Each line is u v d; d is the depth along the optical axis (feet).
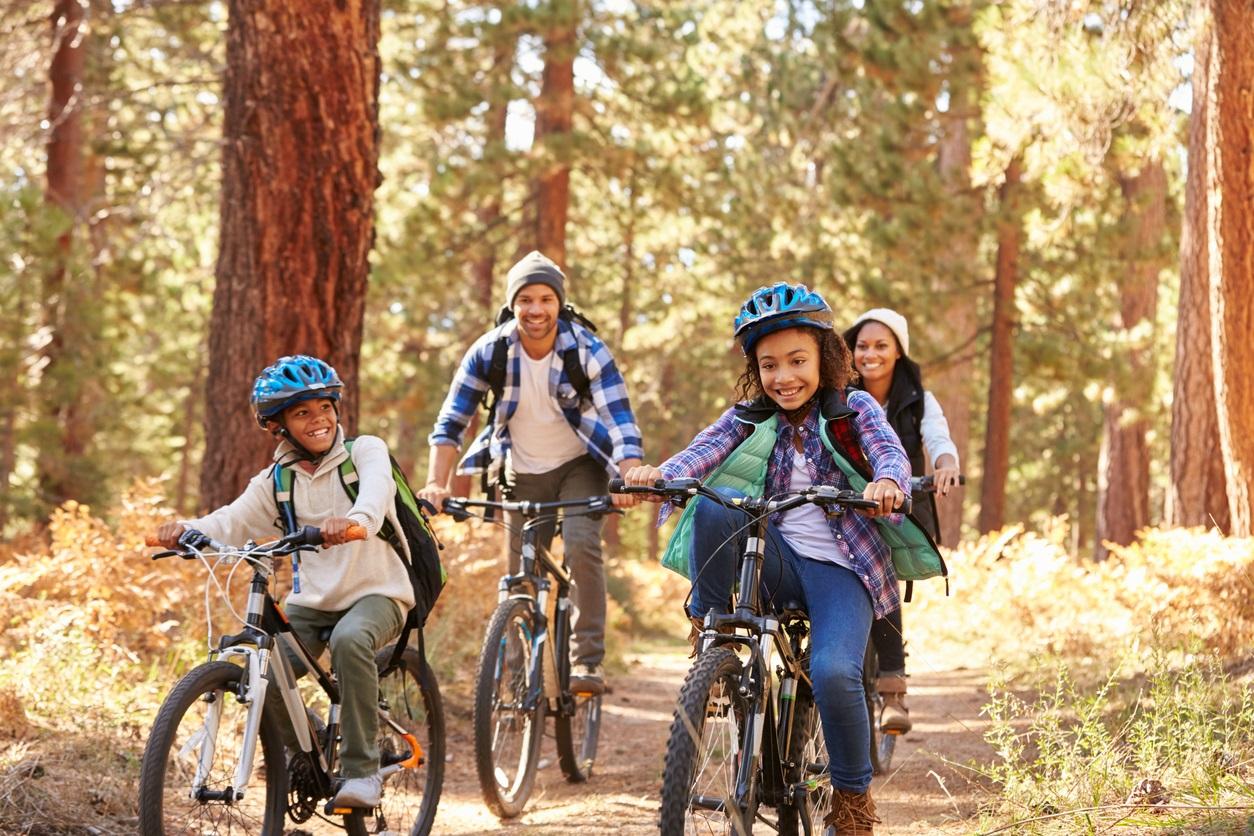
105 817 15.84
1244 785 13.96
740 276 82.74
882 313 19.88
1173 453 39.19
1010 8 38.19
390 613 14.49
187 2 62.03
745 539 12.73
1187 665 19.15
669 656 45.57
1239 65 28.32
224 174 26.94
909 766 20.25
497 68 68.80
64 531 24.57
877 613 12.96
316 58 26.50
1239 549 26.55
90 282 53.98
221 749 14.70
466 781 20.76
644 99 67.36
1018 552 42.29
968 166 59.47
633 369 120.16
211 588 24.12
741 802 11.90
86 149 69.56
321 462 14.51
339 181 26.86
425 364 77.05
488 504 19.03
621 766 22.04
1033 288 63.21
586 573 20.03
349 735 14.01
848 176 61.77
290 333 26.48
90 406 56.03
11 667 19.99
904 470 12.43
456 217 65.98
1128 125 40.73
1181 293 38.52
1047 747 15.70
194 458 104.63
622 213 74.13
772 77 86.79
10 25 61.77
